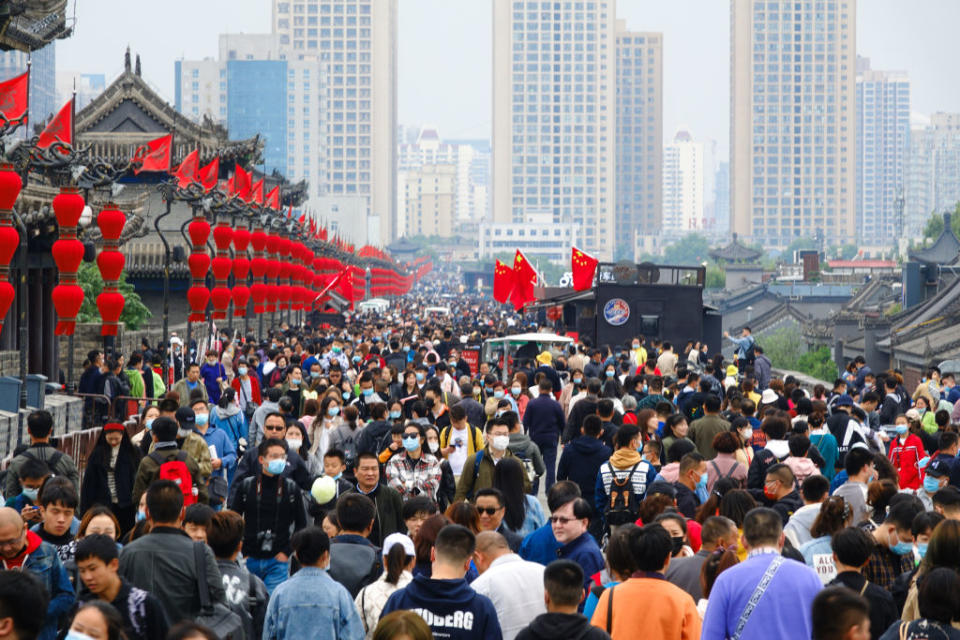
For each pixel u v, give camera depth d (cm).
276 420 3816
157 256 14900
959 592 1933
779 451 3859
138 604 2091
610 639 1994
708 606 2117
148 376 7000
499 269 11831
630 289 11344
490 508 2739
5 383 5812
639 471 3403
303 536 2286
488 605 2098
